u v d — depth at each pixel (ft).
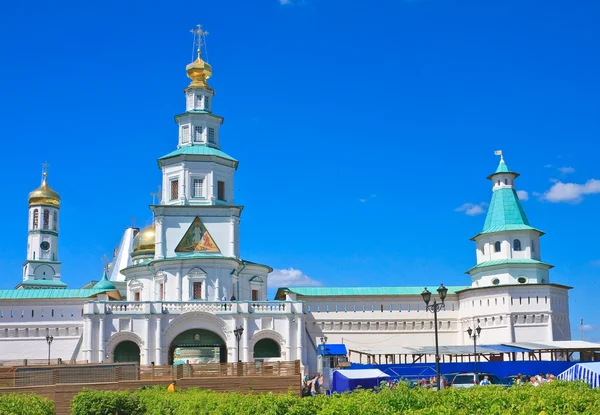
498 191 362.53
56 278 578.25
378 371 191.31
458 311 359.87
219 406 106.32
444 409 80.28
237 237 329.31
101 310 278.46
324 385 215.51
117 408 125.18
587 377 156.97
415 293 360.28
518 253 347.36
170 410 120.88
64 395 180.14
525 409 81.25
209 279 313.53
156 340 278.87
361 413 85.10
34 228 583.58
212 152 341.00
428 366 248.93
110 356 276.41
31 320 361.71
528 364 256.11
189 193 333.21
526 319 330.54
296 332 287.28
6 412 96.68
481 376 219.41
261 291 341.21
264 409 99.04
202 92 356.79
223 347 290.15
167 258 315.58
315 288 361.71
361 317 354.95
